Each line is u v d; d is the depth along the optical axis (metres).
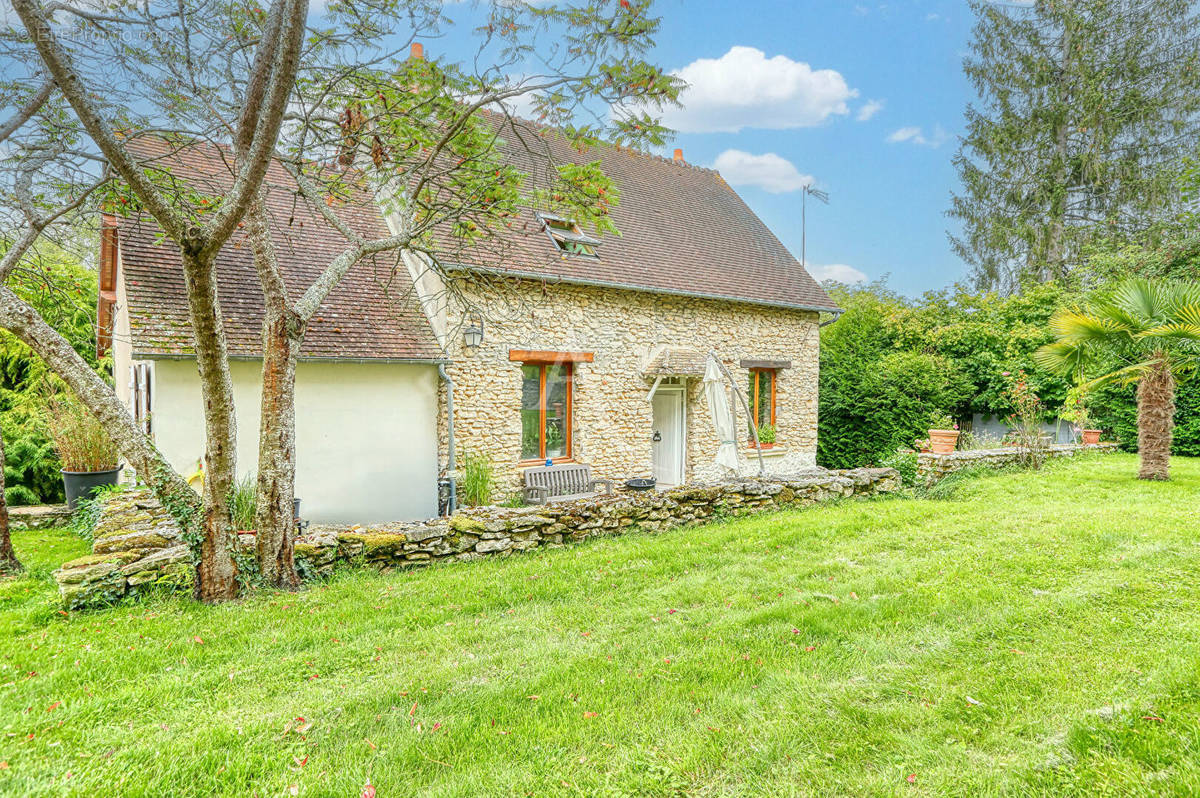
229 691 3.35
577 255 11.22
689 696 3.23
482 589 5.17
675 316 12.36
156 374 7.36
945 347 17.14
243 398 7.93
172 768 2.61
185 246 4.19
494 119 12.32
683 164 16.86
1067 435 15.89
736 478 9.28
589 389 11.20
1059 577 4.99
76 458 9.12
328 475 8.59
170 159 8.78
